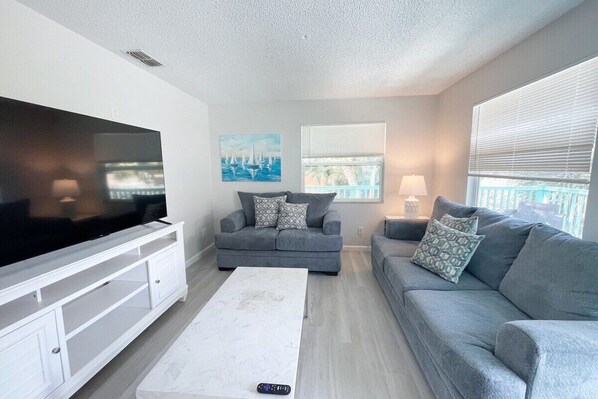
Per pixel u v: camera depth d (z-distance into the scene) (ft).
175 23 5.59
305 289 5.58
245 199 11.73
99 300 5.36
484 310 4.53
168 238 7.72
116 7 4.99
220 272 9.89
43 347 3.84
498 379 2.93
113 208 6.05
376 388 4.64
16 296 3.57
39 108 4.46
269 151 12.36
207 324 4.26
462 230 6.28
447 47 6.79
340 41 6.46
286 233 9.70
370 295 7.99
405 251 7.66
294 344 3.78
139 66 7.89
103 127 5.78
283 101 12.00
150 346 5.77
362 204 12.17
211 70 8.22
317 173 12.51
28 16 4.99
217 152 12.65
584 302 3.59
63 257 4.78
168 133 9.41
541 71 5.85
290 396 2.91
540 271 4.34
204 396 2.96
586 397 2.95
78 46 6.03
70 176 5.01
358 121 11.74
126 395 4.52
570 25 5.14
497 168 7.48
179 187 10.08
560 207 5.92
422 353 4.75
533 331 2.97
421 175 11.48
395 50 6.97
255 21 5.55
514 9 5.17
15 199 4.11
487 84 7.79
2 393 3.38
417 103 11.35
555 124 5.57
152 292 6.30
